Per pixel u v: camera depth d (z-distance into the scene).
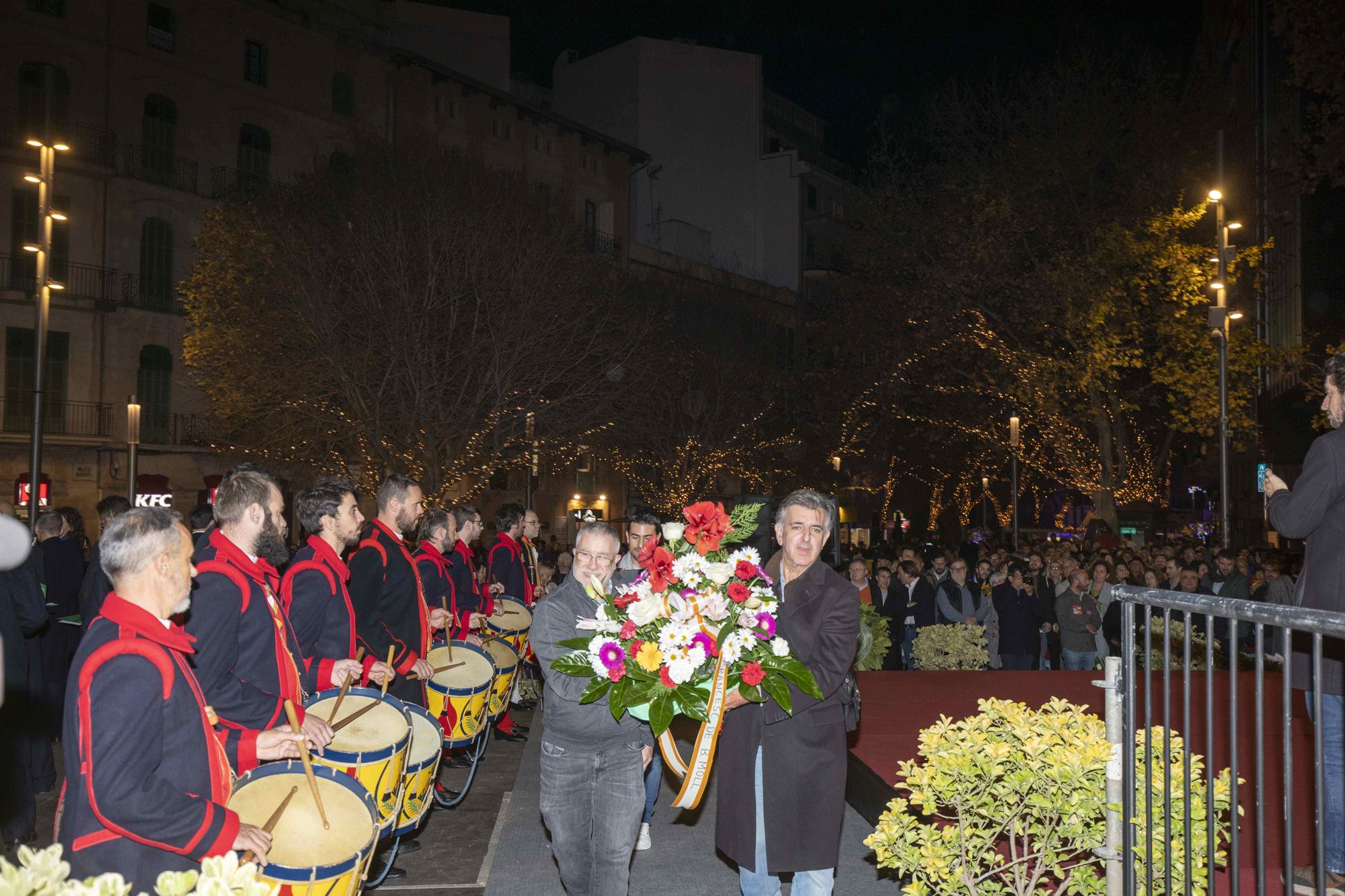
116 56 28.48
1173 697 8.10
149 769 2.93
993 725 4.15
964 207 28.45
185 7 29.83
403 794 4.60
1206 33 38.91
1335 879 3.57
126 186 28.72
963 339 28.69
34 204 27.58
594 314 25.16
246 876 2.41
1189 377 23.70
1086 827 3.79
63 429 27.73
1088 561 18.27
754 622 4.00
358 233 21.91
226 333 24.44
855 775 7.03
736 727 4.36
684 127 51.56
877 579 13.37
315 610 5.19
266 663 4.13
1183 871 3.72
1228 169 25.48
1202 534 32.31
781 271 51.91
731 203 52.25
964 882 3.80
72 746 2.96
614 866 4.42
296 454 25.00
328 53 32.97
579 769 4.46
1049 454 31.89
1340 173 14.95
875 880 5.65
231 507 4.17
